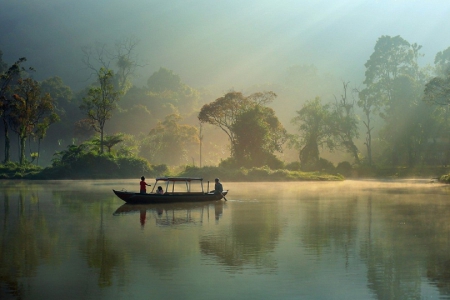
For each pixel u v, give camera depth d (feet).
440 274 48.11
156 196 113.39
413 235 69.77
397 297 40.98
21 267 50.78
